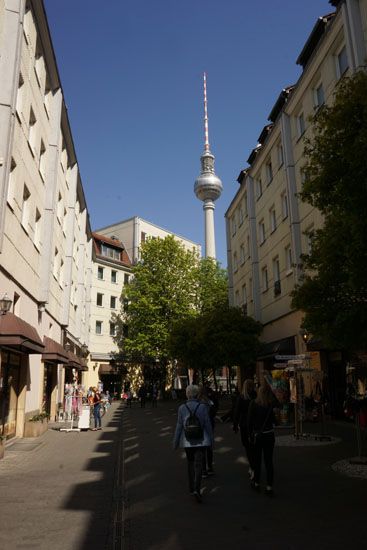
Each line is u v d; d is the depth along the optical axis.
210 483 8.55
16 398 16.89
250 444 8.66
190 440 7.39
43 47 19.17
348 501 7.05
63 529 6.09
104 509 7.11
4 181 13.23
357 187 7.82
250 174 29.80
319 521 6.12
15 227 15.47
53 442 15.67
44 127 20.19
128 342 47.50
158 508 6.97
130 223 61.97
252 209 29.45
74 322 33.88
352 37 15.55
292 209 21.78
